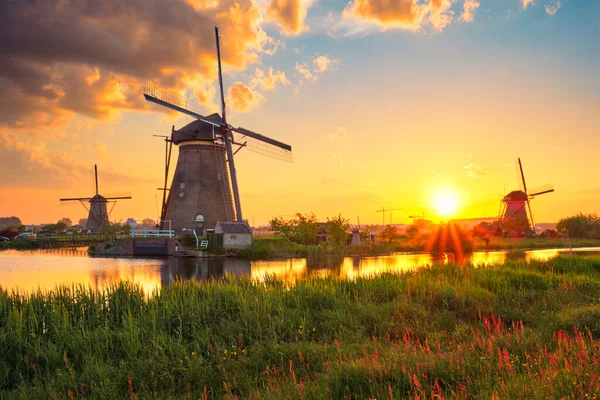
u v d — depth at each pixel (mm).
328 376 7637
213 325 11820
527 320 12953
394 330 11875
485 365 7484
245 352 9703
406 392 6891
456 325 11953
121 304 13641
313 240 59750
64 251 59375
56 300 13391
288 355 9594
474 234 80750
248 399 7262
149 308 13180
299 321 12211
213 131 52750
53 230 94000
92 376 8602
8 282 27906
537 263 24734
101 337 10742
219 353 9750
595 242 72375
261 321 12000
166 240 50688
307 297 14281
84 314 12930
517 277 18828
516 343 9047
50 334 11242
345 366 7879
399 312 13148
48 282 27828
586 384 6020
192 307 12539
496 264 24281
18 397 8039
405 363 7801
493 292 16266
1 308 12562
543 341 9266
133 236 53156
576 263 24453
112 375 8828
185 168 56031
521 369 7469
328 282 17203
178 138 56125
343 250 51219
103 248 54438
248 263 40719
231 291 14547
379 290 16203
